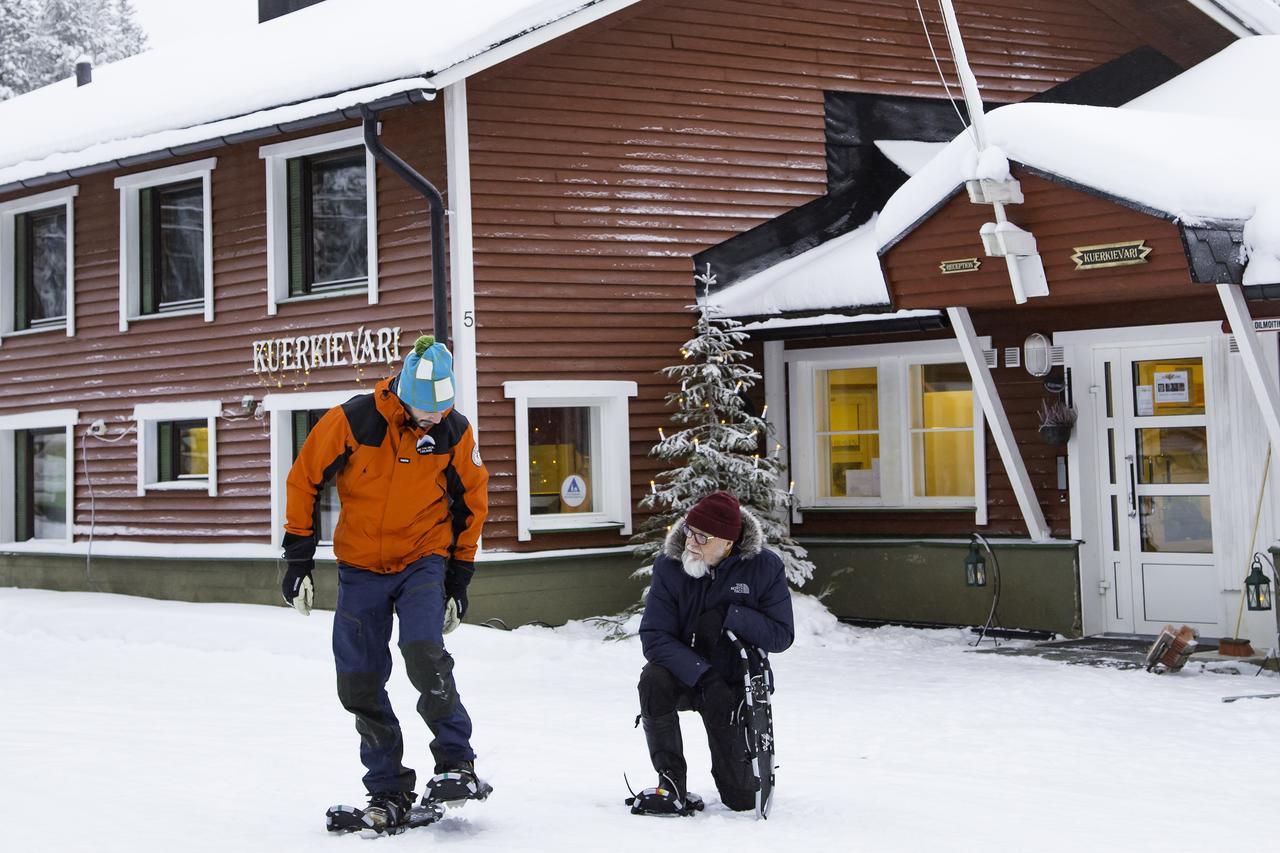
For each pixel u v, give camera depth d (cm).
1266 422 1091
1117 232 1059
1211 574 1256
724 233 1498
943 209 1143
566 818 634
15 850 576
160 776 721
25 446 1836
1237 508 1238
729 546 653
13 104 2200
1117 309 1291
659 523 1377
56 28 4356
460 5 1484
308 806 659
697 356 1450
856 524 1450
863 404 1459
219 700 1037
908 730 873
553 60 1412
